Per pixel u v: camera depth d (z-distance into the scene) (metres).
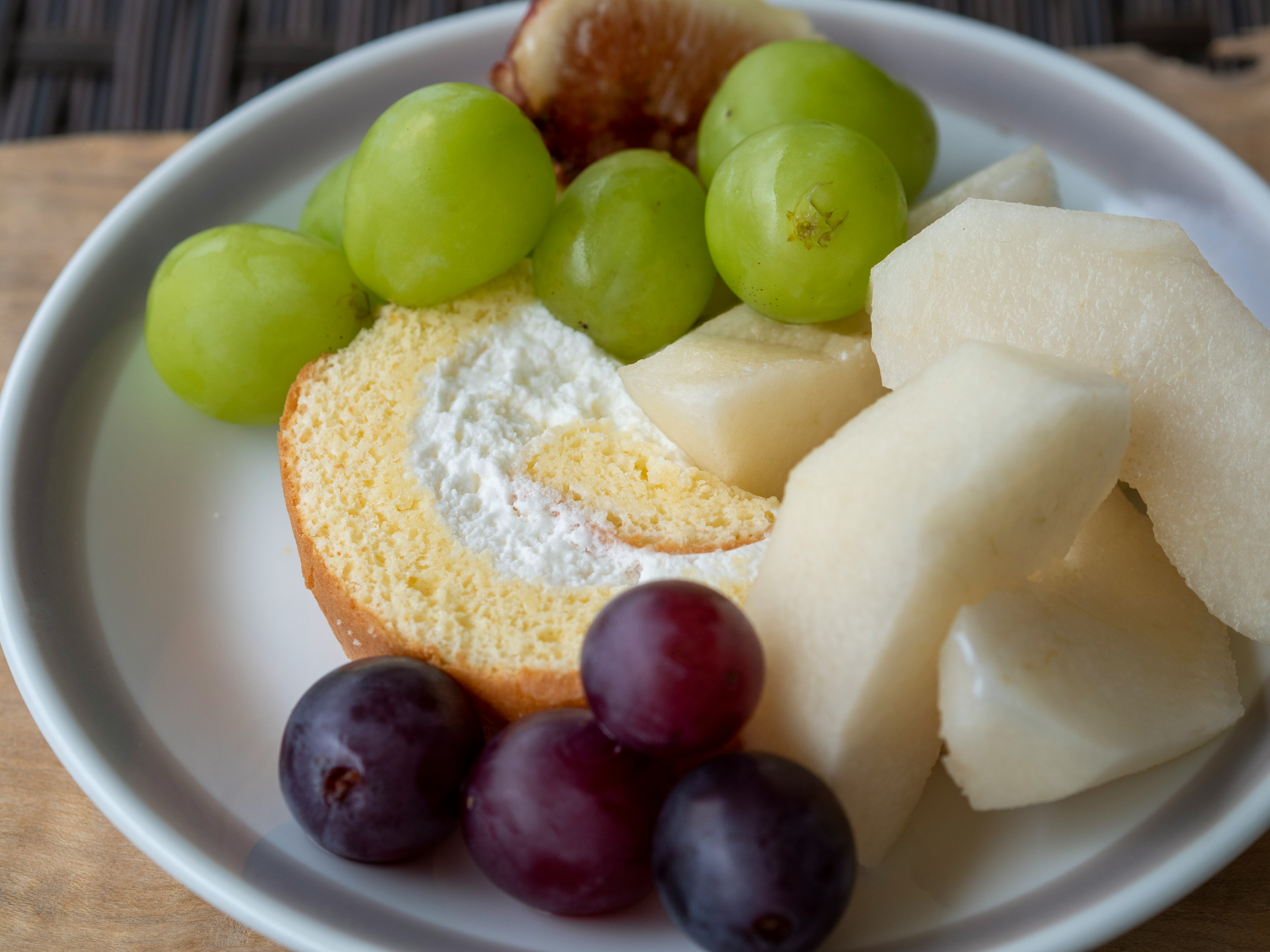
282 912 0.11
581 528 0.14
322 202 0.18
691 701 0.11
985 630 0.11
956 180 0.20
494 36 0.21
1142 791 0.13
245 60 0.28
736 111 0.17
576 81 0.19
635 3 0.19
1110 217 0.13
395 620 0.14
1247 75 0.22
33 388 0.16
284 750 0.12
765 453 0.15
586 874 0.11
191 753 0.14
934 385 0.12
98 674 0.14
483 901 0.12
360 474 0.15
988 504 0.11
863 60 0.17
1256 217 0.18
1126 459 0.13
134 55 0.28
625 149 0.20
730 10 0.19
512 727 0.12
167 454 0.17
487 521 0.15
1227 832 0.12
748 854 0.10
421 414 0.16
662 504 0.15
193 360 0.16
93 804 0.13
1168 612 0.13
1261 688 0.13
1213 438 0.13
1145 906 0.11
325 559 0.14
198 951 0.13
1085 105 0.20
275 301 0.16
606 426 0.16
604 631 0.11
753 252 0.15
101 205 0.21
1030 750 0.11
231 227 0.17
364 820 0.12
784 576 0.12
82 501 0.16
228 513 0.16
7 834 0.14
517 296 0.17
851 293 0.15
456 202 0.15
